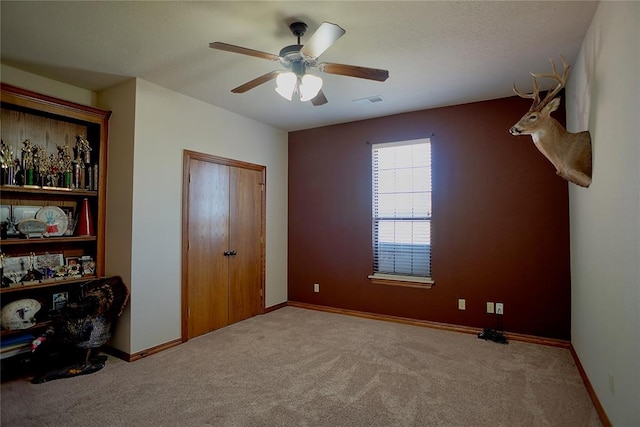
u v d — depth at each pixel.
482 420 2.15
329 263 4.77
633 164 1.59
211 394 2.47
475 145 3.85
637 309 1.58
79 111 3.18
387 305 4.33
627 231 1.69
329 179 4.80
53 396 2.45
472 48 2.65
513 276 3.65
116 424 2.12
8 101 2.74
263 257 4.66
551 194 3.50
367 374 2.79
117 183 3.29
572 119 2.98
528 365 2.95
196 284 3.73
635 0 1.53
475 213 3.84
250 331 3.89
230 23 2.31
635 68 1.54
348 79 3.22
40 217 3.06
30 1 2.05
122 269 3.19
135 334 3.14
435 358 3.10
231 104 3.94
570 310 3.37
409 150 4.27
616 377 1.88
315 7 2.13
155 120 3.35
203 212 3.84
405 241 4.28
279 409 2.28
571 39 2.50
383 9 2.15
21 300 2.86
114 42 2.56
